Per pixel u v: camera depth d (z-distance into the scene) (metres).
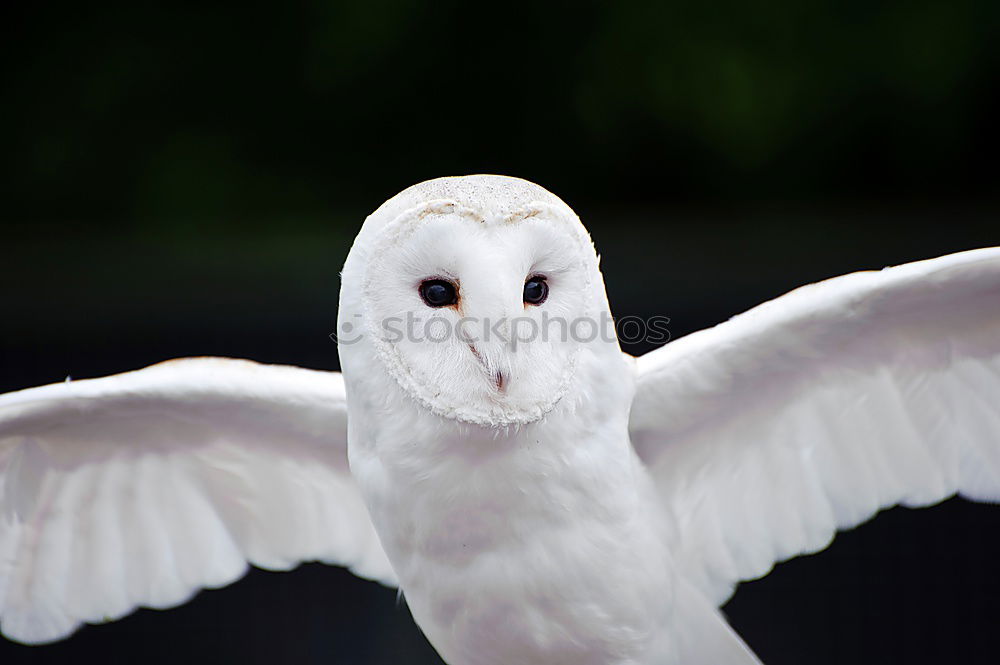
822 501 3.25
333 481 3.29
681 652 3.22
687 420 3.23
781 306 3.19
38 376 5.89
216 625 3.83
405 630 3.74
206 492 3.30
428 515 3.16
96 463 3.28
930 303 3.19
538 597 3.17
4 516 3.29
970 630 3.56
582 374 3.15
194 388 3.24
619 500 3.16
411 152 9.32
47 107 9.06
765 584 3.98
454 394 3.13
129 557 3.30
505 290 3.11
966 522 4.50
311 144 9.28
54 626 3.31
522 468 3.15
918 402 3.23
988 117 9.03
